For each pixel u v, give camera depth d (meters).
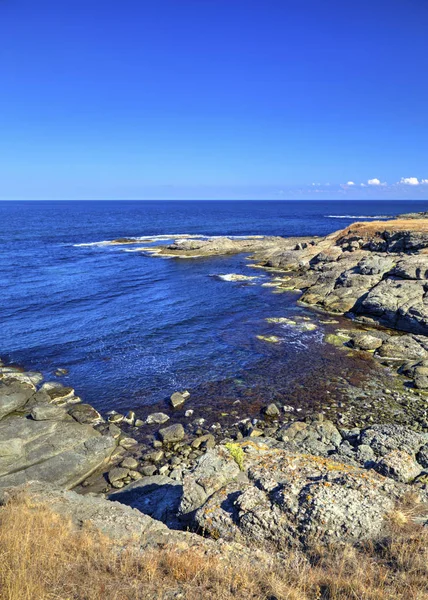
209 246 71.12
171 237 95.94
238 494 9.53
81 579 6.98
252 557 7.79
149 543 8.54
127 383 23.81
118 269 57.84
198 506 10.01
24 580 6.50
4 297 41.66
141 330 32.50
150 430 19.27
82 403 21.61
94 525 9.09
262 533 8.50
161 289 46.00
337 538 8.05
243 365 26.08
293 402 21.55
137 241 87.81
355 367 25.69
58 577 6.95
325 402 21.48
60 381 23.95
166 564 7.51
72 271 55.75
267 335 31.39
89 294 43.50
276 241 79.00
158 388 23.23
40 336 30.95
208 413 20.66
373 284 39.59
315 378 24.25
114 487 15.30
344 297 38.56
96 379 24.28
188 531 9.08
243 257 67.75
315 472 10.20
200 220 155.50
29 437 17.38
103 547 8.05
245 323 34.31
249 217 178.38
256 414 20.48
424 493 9.61
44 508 9.58
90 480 15.80
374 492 9.03
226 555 7.84
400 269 38.59
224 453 11.30
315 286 43.28
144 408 21.23
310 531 8.17
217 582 6.86
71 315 36.09
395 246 48.41
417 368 24.27
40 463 16.03
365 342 28.62
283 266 57.75
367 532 8.12
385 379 24.09
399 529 8.16
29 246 79.56
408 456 11.91
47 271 55.41
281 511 8.70
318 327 33.41
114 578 7.09
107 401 21.89
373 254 48.19
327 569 7.27
